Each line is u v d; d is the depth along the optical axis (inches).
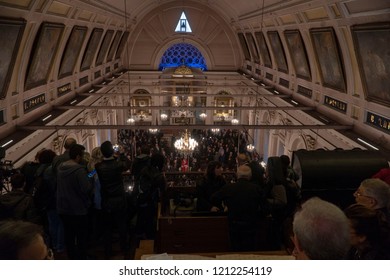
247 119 999.6
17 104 378.6
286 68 644.1
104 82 789.2
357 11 328.2
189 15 983.6
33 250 68.6
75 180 162.9
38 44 376.5
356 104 396.2
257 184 162.7
